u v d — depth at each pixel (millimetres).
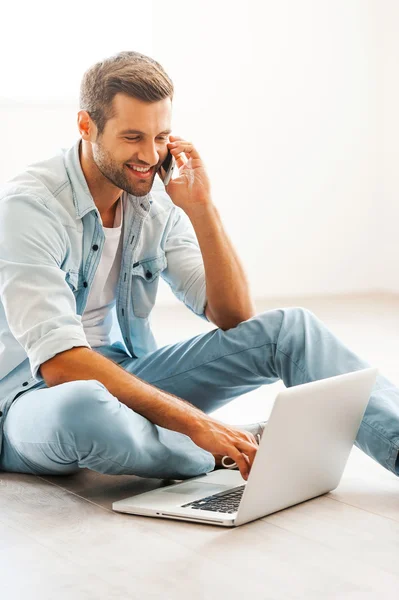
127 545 1925
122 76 2193
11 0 5488
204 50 5949
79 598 1672
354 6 6254
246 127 6113
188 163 2555
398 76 6266
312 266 6398
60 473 2389
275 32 6102
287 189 6273
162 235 2629
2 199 2311
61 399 2143
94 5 5652
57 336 2186
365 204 6480
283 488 2082
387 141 6391
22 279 2229
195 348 2525
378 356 4109
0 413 2393
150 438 2217
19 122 5605
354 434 2232
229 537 1954
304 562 1815
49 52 5602
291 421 1977
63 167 2383
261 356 2451
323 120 6297
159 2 5785
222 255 2561
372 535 1962
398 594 1663
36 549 1918
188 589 1696
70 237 2365
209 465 2391
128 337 2596
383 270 6520
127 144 2232
